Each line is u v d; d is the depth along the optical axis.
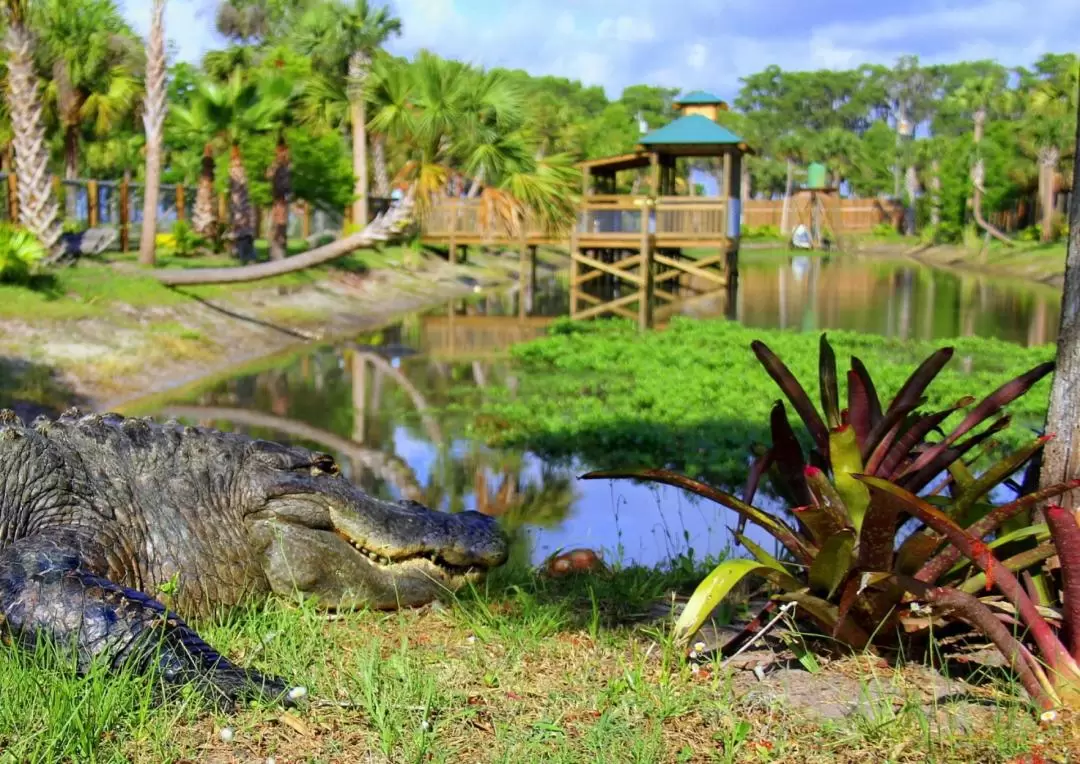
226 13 49.66
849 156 92.38
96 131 28.77
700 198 27.81
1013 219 66.50
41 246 17.23
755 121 107.75
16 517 4.46
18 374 13.20
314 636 4.41
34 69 19.14
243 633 4.52
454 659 4.23
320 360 17.88
